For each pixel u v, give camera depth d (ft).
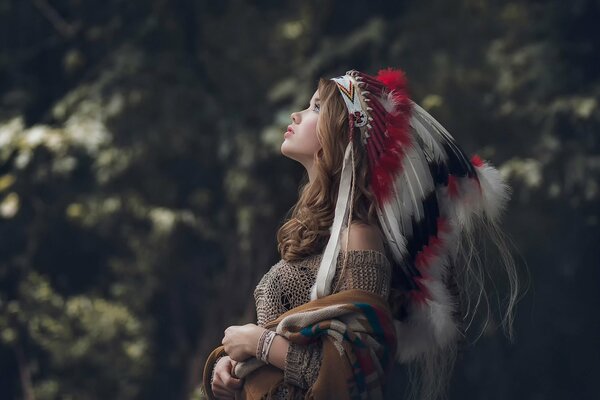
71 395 47.19
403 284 9.95
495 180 10.51
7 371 50.39
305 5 49.47
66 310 47.57
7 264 49.70
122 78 46.88
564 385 53.01
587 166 46.60
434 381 10.39
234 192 46.44
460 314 10.40
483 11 49.06
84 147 45.19
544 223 48.60
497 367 51.42
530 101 47.73
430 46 48.06
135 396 48.21
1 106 49.49
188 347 51.62
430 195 9.89
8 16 51.03
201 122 47.62
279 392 9.35
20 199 47.16
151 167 48.67
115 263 49.34
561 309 52.65
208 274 52.31
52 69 51.34
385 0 49.62
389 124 9.91
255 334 9.45
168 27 48.52
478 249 10.55
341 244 9.60
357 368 9.04
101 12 49.98
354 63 47.16
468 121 47.57
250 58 49.34
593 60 49.26
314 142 10.19
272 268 10.16
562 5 49.26
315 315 9.15
